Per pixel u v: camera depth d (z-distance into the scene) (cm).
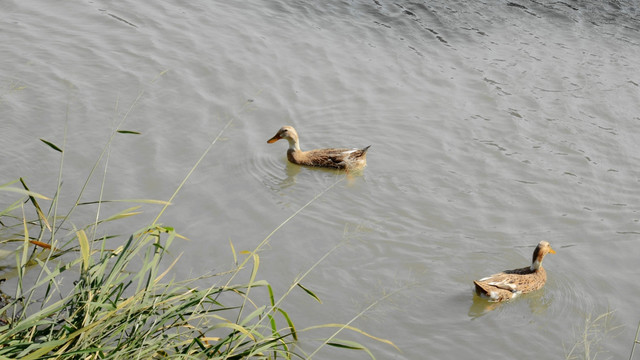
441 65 1582
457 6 1855
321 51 1603
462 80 1529
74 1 1711
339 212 1128
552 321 940
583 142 1351
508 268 1029
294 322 888
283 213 1112
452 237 1086
